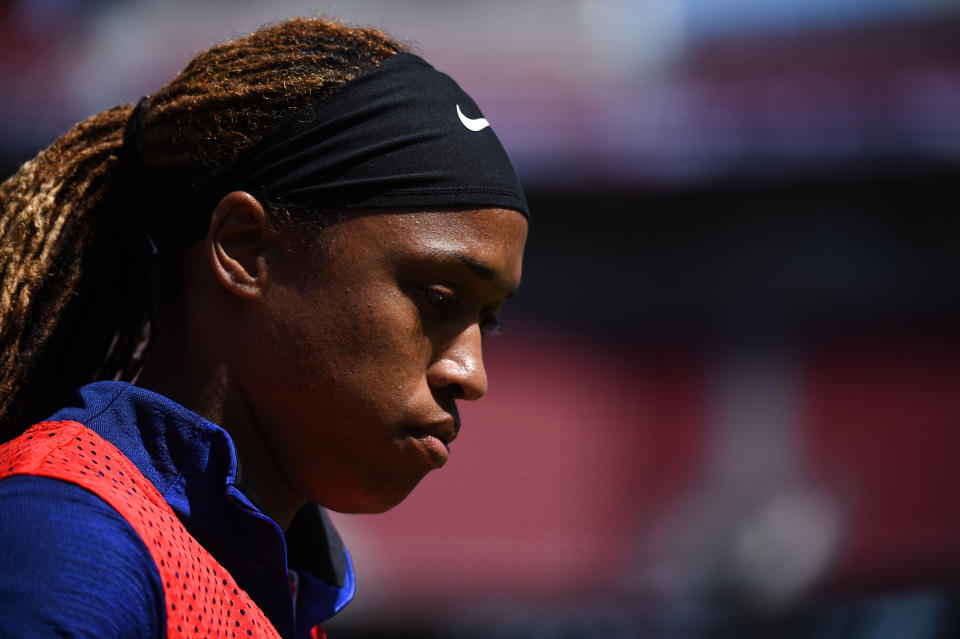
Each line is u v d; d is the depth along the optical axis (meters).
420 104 5.04
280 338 4.88
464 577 39.97
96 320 5.56
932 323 42.66
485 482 41.31
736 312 43.31
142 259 5.47
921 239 42.41
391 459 4.95
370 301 4.84
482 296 5.06
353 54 5.20
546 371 42.69
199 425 4.67
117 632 3.86
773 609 36.84
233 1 47.50
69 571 3.83
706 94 42.38
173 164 5.14
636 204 42.38
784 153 40.44
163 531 4.21
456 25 47.97
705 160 40.72
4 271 5.24
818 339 43.06
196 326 5.08
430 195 4.88
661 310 43.53
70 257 5.39
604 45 47.06
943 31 43.97
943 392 42.31
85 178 5.46
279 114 4.96
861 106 41.03
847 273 42.72
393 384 4.87
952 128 40.09
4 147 38.94
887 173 40.78
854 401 42.47
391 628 40.44
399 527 40.41
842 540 39.84
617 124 41.16
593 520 41.31
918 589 39.84
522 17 47.78
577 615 39.84
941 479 41.16
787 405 42.75
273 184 4.93
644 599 38.12
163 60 42.06
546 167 40.81
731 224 42.81
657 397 43.06
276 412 4.95
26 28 44.03
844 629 38.09
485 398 42.31
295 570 5.82
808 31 45.53
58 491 4.05
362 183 4.85
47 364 5.37
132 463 4.54
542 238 43.00
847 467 41.66
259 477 5.04
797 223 42.72
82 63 41.91
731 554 37.50
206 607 4.21
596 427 42.59
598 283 43.28
